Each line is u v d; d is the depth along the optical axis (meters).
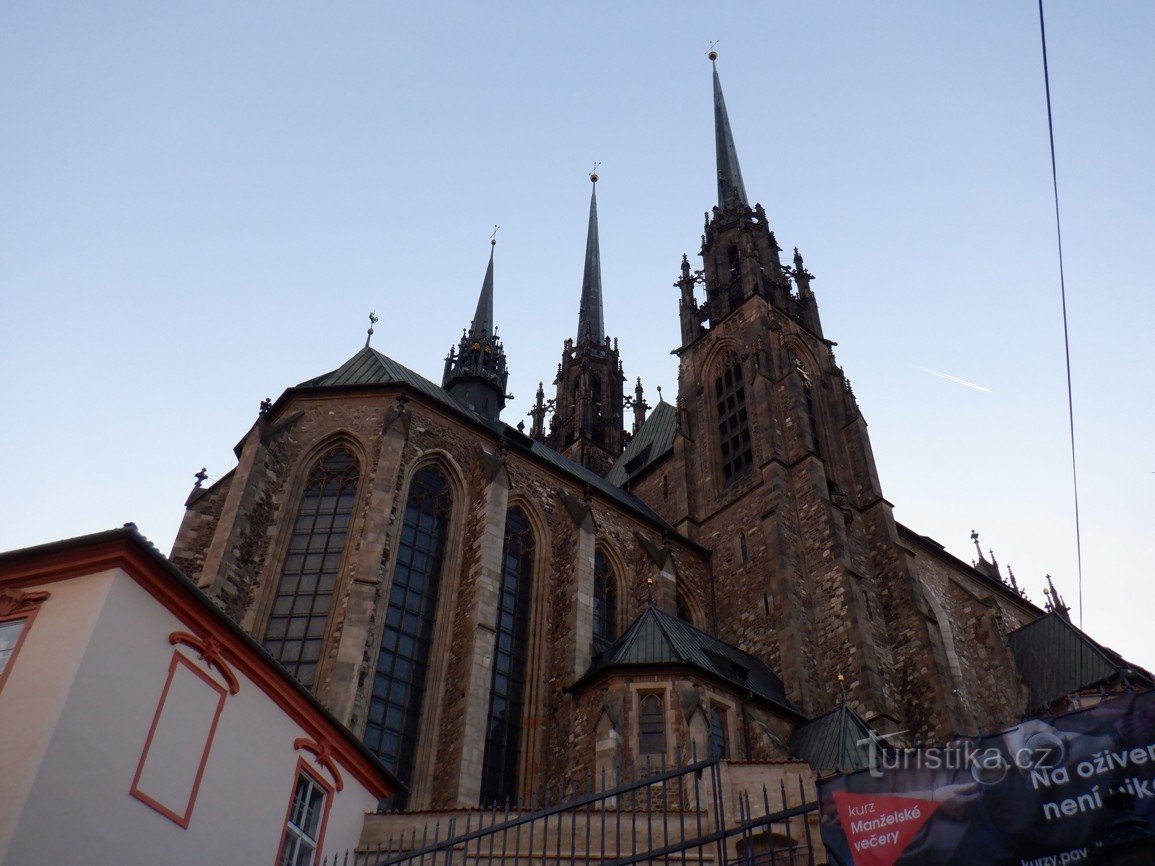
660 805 36.41
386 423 51.25
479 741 43.28
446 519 52.91
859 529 64.06
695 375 78.56
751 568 61.88
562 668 48.91
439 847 22.56
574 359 106.25
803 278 85.38
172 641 24.95
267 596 46.16
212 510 49.41
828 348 80.06
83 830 21.00
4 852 19.16
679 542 64.50
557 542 55.72
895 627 58.41
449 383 75.44
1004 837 16.23
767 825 18.67
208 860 24.39
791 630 55.94
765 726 44.81
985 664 65.75
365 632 43.16
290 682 28.98
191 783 24.47
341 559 47.69
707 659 47.88
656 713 43.22
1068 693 62.09
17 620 23.41
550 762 45.81
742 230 84.56
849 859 17.34
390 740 43.66
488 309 86.50
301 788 29.28
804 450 65.44
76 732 21.41
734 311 78.69
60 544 24.06
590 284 113.25
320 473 51.34
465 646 46.41
